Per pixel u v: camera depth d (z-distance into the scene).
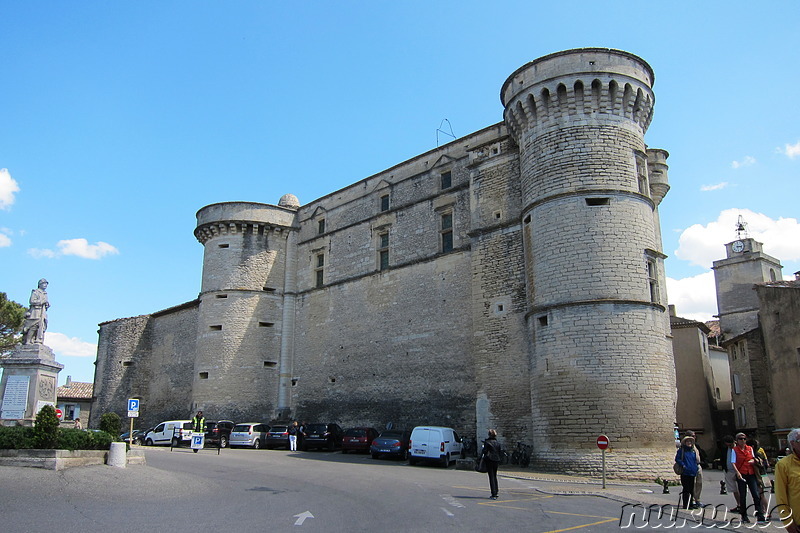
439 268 34.59
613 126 27.09
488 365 29.81
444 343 33.19
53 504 13.28
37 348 23.66
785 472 7.14
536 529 11.38
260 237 45.00
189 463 25.44
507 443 28.12
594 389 23.94
